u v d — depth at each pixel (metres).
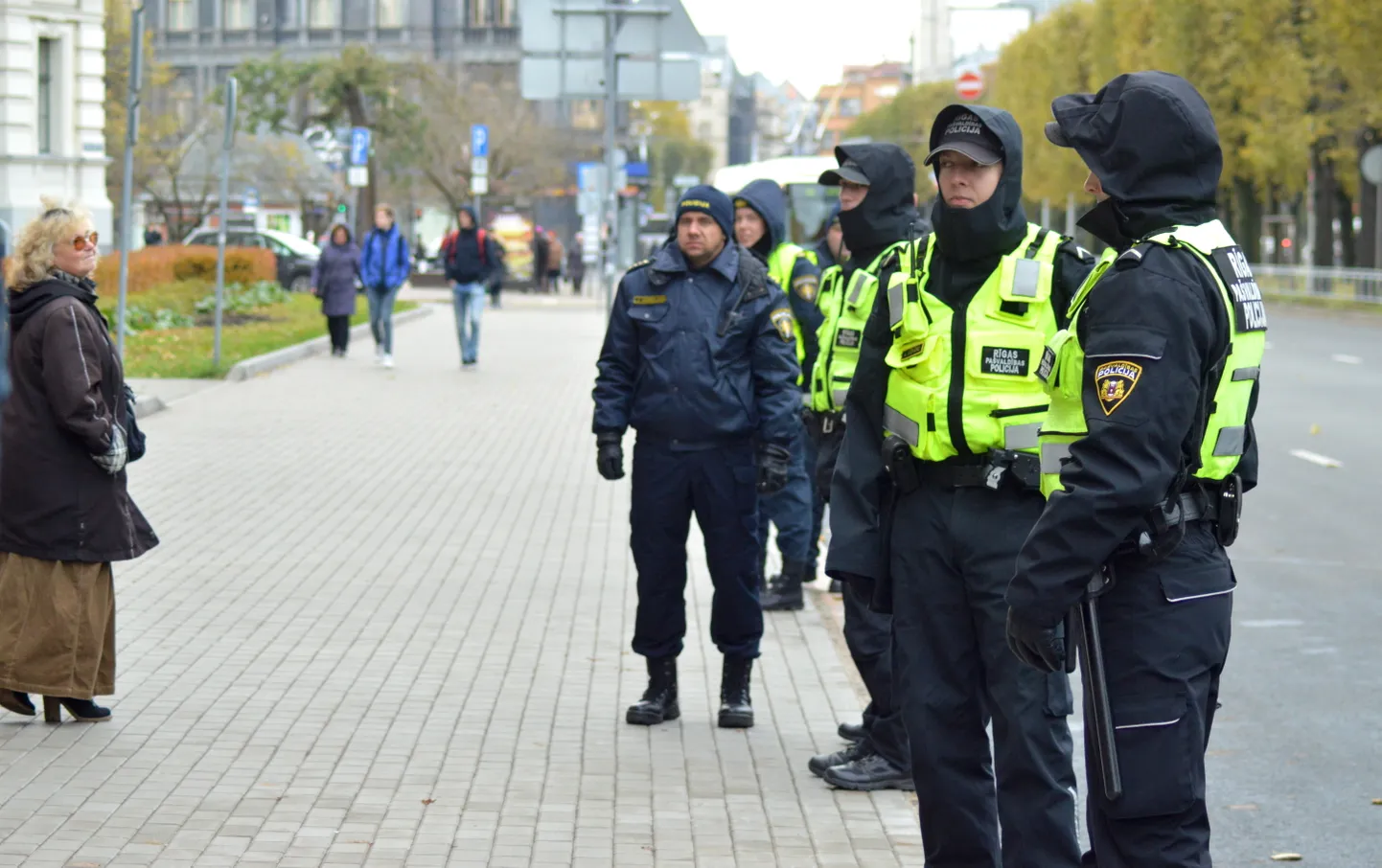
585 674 7.54
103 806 5.66
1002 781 4.60
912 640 4.73
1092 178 3.92
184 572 9.58
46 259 6.45
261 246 43.97
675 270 6.72
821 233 8.98
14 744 6.35
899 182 6.67
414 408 18.25
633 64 21.17
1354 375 23.39
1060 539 3.68
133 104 16.52
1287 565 10.39
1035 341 4.56
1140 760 3.78
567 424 17.03
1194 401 3.67
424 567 9.85
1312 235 47.44
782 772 6.19
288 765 6.13
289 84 59.47
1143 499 3.62
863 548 4.83
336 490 12.67
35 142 43.12
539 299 46.41
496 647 7.99
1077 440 3.77
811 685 7.44
